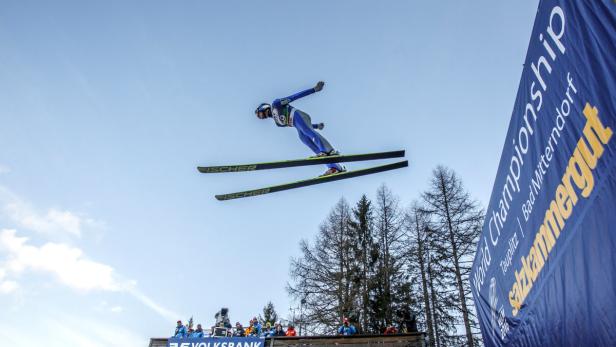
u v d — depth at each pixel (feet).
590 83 12.56
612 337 12.07
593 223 12.70
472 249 75.05
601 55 12.01
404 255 79.71
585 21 12.63
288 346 47.44
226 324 55.06
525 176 17.62
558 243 15.03
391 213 88.28
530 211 17.31
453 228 78.89
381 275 75.87
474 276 27.20
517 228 18.89
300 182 32.53
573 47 13.33
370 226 85.30
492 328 23.41
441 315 72.23
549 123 15.19
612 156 11.72
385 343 43.78
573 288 14.10
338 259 82.58
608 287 12.12
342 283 77.00
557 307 15.35
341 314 71.56
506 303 20.86
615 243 11.71
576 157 13.52
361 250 81.15
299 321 75.51
